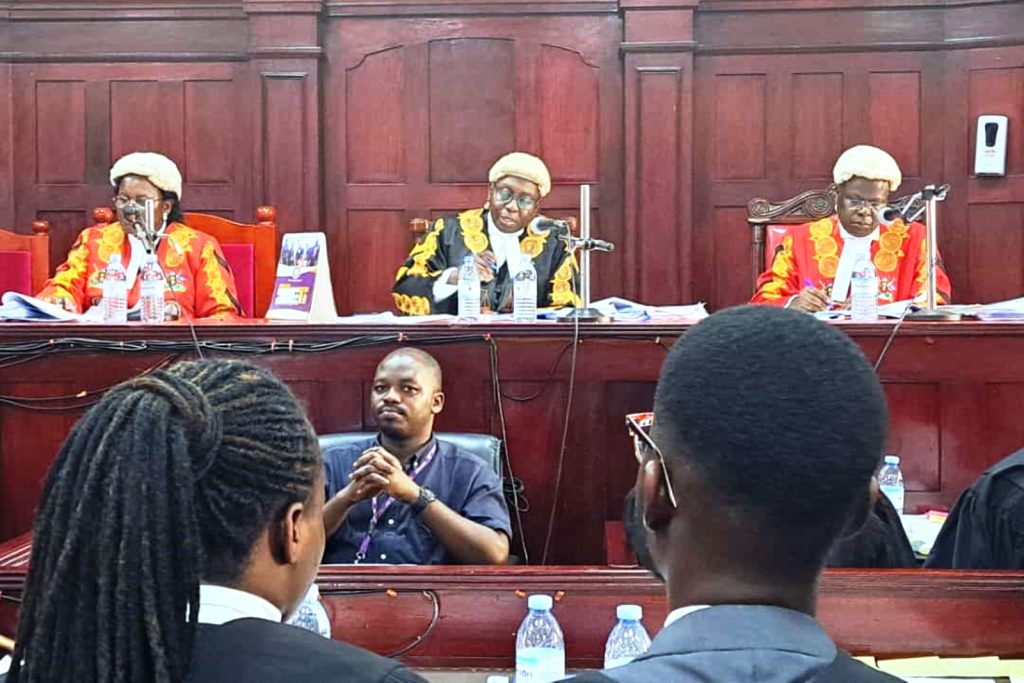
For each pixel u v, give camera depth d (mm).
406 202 5379
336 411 2807
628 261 5289
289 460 925
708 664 781
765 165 5277
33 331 2777
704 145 5301
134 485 852
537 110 5328
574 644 1985
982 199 5152
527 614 1997
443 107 5348
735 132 5289
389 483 2426
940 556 2037
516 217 4098
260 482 909
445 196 5363
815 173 5262
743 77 5281
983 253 5168
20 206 5434
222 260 4258
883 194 4102
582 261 3014
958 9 5137
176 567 855
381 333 2777
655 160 5250
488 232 4148
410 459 2639
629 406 2781
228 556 917
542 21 5305
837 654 801
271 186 5340
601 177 5328
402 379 2604
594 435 2789
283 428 927
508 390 2795
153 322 2867
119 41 5383
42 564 876
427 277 4090
